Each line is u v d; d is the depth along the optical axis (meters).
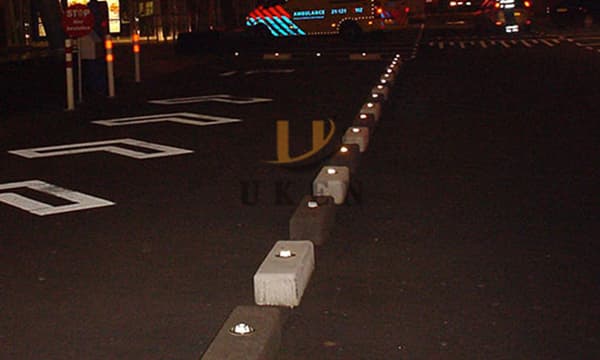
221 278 5.74
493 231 6.83
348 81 20.88
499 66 24.31
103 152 10.87
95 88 18.53
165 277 5.77
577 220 7.14
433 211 7.51
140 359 4.46
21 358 4.50
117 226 7.14
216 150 10.88
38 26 38.50
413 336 4.71
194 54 32.75
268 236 6.78
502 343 4.60
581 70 22.28
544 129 12.27
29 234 6.92
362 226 7.03
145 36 43.66
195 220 7.31
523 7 42.75
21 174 9.47
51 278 5.80
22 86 19.94
